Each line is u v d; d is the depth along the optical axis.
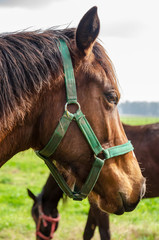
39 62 1.88
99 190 2.10
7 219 6.20
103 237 3.99
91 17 1.86
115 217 6.05
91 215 4.42
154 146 4.45
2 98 1.80
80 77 1.95
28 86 1.86
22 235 5.60
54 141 1.93
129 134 4.64
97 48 2.07
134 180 2.13
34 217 4.52
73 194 2.10
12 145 1.94
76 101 1.92
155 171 4.42
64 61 1.93
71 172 2.04
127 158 2.13
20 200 7.83
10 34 2.03
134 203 2.13
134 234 5.38
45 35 2.02
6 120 1.81
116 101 2.07
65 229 5.76
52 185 4.27
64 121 1.91
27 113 1.90
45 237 4.40
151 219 6.03
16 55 1.87
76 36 1.90
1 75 1.80
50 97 1.92
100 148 1.98
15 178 10.84
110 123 2.02
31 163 13.71
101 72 1.99
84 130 1.93
